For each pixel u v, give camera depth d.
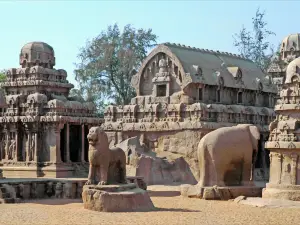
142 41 65.19
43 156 41.56
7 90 44.25
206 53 49.56
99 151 28.84
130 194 27.02
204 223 22.83
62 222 22.97
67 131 41.91
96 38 65.00
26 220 23.47
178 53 45.75
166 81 45.28
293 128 31.03
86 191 27.39
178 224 22.50
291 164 30.77
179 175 41.72
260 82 50.59
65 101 42.75
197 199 31.89
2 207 28.22
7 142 42.62
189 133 42.31
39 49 44.25
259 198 30.62
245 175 33.44
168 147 43.41
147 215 25.06
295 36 53.66
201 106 42.34
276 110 32.28
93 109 44.44
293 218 24.61
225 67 48.97
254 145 33.59
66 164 41.41
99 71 63.88
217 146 32.75
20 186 32.97
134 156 40.28
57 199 33.00
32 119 41.19
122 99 63.94
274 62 55.09
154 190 36.41
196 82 43.91
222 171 32.81
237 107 45.81
